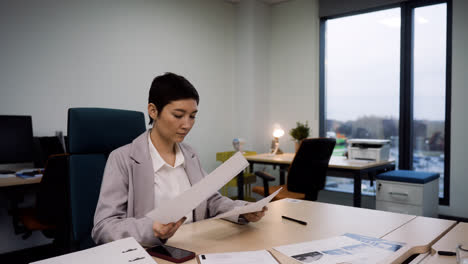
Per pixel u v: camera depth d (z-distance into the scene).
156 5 3.87
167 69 3.99
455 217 3.47
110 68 3.46
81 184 1.37
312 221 1.17
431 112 3.68
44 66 2.99
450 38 3.49
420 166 3.77
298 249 0.88
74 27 3.18
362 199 4.11
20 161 2.72
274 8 4.86
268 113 4.89
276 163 3.49
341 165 3.07
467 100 3.38
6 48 2.78
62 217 2.16
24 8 2.87
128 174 1.13
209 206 1.29
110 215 1.03
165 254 0.84
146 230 0.90
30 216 2.35
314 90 4.47
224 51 4.68
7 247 2.83
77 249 1.33
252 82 4.64
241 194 3.45
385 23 3.95
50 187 2.11
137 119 1.61
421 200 2.88
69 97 3.15
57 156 2.09
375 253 0.85
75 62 3.19
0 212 2.79
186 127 1.08
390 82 3.93
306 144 2.51
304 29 4.55
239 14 4.74
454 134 3.47
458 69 3.43
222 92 4.66
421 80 3.73
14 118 2.71
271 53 4.91
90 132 1.44
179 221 0.88
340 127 4.38
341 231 1.05
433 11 3.62
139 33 3.70
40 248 2.98
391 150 3.94
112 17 3.47
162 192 1.17
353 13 4.18
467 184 3.40
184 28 4.17
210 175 0.87
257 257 0.83
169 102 1.05
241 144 4.04
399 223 1.14
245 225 1.12
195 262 0.81
